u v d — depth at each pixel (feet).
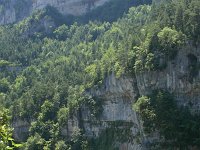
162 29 470.80
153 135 432.66
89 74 592.19
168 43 446.60
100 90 546.26
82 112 567.18
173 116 424.46
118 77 502.38
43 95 654.12
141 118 441.68
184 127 417.69
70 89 624.18
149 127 433.07
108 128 531.91
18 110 652.89
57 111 618.44
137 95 479.41
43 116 620.90
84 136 561.43
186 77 436.76
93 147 540.52
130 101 497.05
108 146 517.96
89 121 558.56
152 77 452.76
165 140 424.46
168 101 434.71
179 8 462.19
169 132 420.77
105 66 539.70
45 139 599.57
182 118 424.05
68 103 591.37
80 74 638.12
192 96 437.99
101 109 543.39
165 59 446.19
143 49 466.70
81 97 572.51
